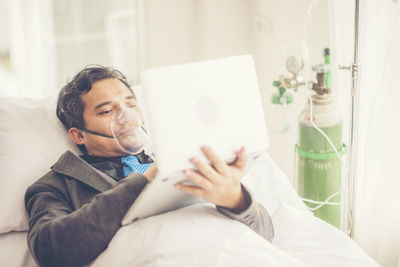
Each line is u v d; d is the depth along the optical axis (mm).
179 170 1075
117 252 1159
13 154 1527
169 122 1064
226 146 1126
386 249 1657
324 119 1713
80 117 1481
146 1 2826
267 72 2385
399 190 1584
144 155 1515
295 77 1714
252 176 1776
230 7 2549
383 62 1567
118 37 3152
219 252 1097
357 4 1406
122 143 1429
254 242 1139
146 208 1190
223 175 1117
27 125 1604
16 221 1439
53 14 3033
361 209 1709
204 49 2744
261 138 1171
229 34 2605
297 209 1509
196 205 1271
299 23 2084
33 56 3039
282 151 2328
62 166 1385
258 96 1170
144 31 2916
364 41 1580
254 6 2404
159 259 1094
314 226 1436
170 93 1066
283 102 1766
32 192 1361
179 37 2812
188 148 1080
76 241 1159
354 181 1559
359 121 1636
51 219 1230
